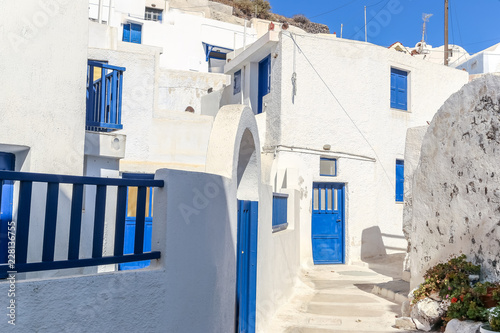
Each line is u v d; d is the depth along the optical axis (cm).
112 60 1107
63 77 527
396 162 1467
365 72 1391
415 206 712
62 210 507
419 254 700
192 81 2002
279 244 754
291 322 661
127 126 1087
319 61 1323
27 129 495
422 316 589
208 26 2914
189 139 1125
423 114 1537
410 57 1512
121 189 330
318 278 1070
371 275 1112
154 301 333
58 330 272
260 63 1488
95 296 294
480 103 583
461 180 613
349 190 1338
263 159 1298
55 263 283
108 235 661
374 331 612
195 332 382
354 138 1360
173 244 356
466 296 525
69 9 534
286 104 1266
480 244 575
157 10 2950
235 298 489
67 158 527
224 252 443
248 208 554
